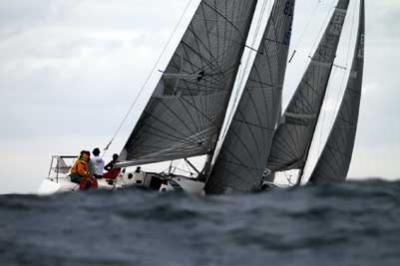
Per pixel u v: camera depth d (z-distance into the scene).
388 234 76.19
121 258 67.94
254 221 82.06
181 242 73.50
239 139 134.75
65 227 80.00
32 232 77.56
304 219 83.00
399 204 92.00
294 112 181.25
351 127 182.88
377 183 108.12
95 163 128.75
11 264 66.12
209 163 136.75
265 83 136.25
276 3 137.12
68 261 66.94
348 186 104.06
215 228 78.88
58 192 120.12
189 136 137.38
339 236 75.25
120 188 125.38
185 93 137.12
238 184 134.62
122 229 78.94
